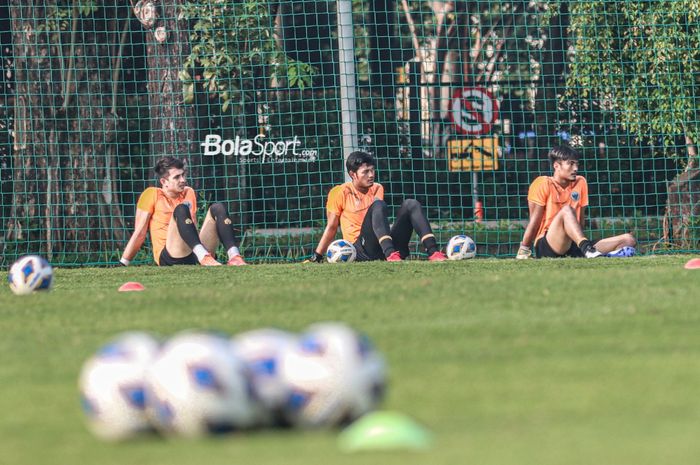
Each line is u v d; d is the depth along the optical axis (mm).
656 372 14023
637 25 57812
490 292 22906
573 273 26281
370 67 66500
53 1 57406
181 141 56062
